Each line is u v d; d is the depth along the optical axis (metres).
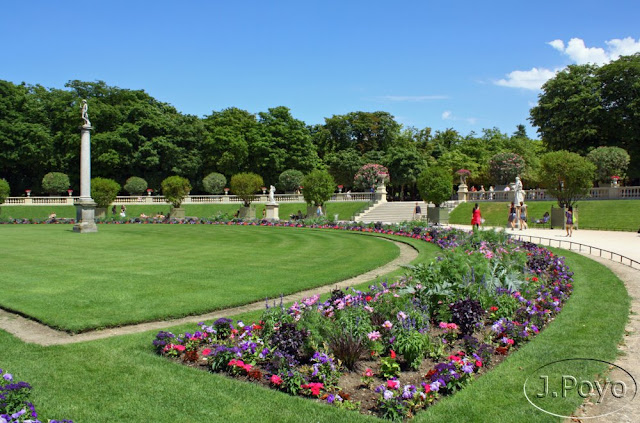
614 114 47.72
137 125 59.97
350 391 5.74
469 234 20.25
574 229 31.02
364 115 73.94
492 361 6.70
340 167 69.25
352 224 33.16
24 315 9.20
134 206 53.16
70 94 60.56
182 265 15.47
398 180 68.44
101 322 8.52
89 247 20.77
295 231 31.45
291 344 6.52
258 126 67.00
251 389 5.71
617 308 9.40
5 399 4.75
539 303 9.21
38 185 60.12
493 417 4.94
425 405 5.31
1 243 22.22
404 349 6.37
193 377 6.08
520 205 30.70
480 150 72.56
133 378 6.04
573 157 32.81
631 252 18.09
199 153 64.31
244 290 11.41
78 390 5.67
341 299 8.23
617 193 37.78
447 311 7.94
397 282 9.77
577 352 6.82
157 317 9.02
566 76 51.59
